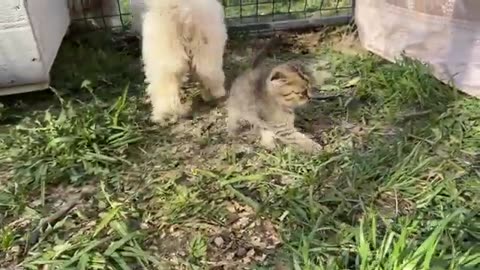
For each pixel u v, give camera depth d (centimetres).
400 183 74
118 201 74
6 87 94
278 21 121
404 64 97
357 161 78
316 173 76
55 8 104
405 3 100
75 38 116
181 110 92
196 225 69
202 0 87
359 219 68
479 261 57
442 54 96
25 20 88
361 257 58
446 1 93
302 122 90
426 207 69
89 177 79
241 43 116
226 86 100
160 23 86
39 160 80
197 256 65
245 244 67
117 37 117
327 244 63
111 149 83
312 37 118
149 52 88
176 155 83
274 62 95
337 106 93
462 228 63
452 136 82
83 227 70
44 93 99
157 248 67
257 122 85
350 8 123
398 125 87
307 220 69
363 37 112
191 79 92
